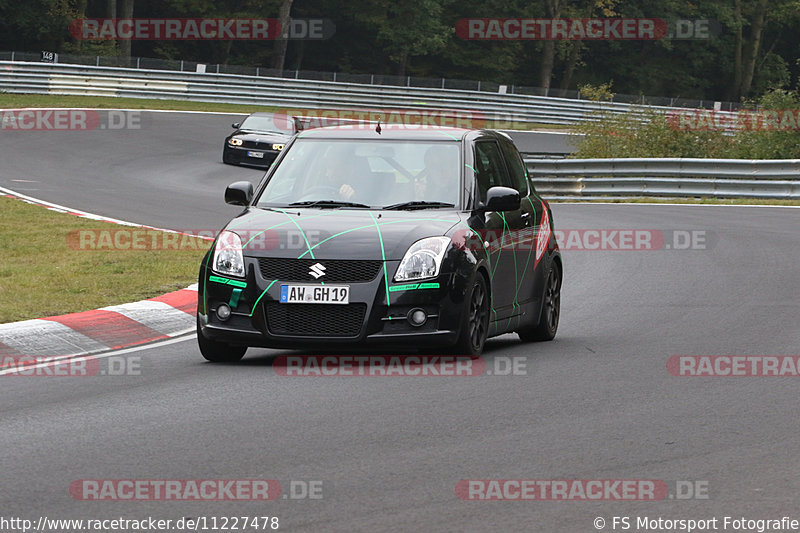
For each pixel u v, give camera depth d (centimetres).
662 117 11544
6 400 2744
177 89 17262
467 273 3147
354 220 3209
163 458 2173
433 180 3400
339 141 3538
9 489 1964
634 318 4144
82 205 7794
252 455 2192
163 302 4147
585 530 1758
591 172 9950
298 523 1783
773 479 2041
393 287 3062
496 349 3547
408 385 2894
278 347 3106
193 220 7231
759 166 9119
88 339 3619
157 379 3005
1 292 4244
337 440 2312
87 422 2489
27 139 12412
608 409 2630
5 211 6869
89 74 16688
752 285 4922
